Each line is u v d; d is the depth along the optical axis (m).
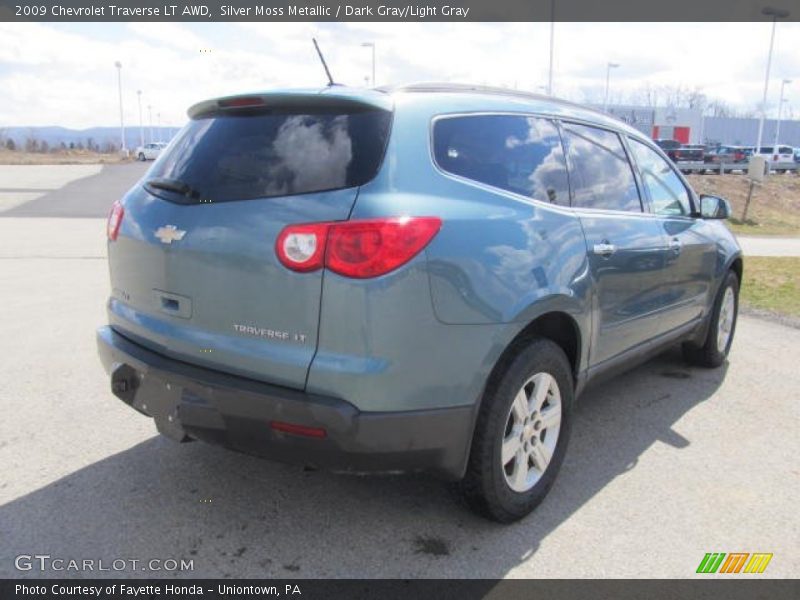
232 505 3.22
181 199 2.93
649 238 4.04
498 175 3.08
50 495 3.26
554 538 3.02
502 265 2.84
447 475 2.83
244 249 2.64
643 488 3.49
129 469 3.54
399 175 2.65
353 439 2.52
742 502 3.37
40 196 23.33
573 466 3.74
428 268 2.58
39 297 7.59
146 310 3.06
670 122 64.50
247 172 2.80
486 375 2.80
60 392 4.60
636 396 4.86
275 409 2.54
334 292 2.49
